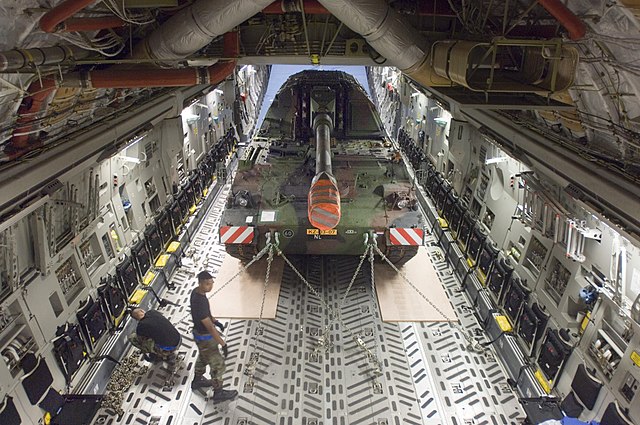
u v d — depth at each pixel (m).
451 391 6.72
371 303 8.73
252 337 7.75
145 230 9.06
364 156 10.66
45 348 5.76
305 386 6.75
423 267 9.84
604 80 4.53
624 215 4.42
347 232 8.16
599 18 3.85
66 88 5.43
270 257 8.02
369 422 6.16
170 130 9.86
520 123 7.13
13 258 5.23
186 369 7.08
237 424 6.08
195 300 6.07
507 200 8.32
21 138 5.30
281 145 11.34
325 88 11.45
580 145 5.86
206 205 12.56
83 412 5.85
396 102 18.70
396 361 7.29
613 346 5.39
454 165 11.22
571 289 6.22
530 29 5.36
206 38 5.44
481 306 8.28
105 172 7.54
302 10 6.13
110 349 7.02
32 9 3.76
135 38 6.30
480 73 5.85
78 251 6.74
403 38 5.56
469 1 6.02
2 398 4.95
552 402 6.10
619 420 5.02
